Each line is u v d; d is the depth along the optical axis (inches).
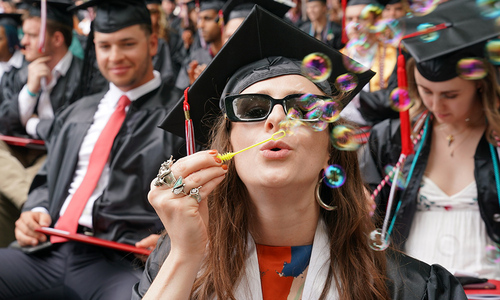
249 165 51.0
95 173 104.5
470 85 85.7
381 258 55.7
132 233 100.4
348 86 61.9
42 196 111.7
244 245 55.6
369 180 94.0
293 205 52.7
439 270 55.4
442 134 92.4
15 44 181.9
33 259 103.5
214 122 63.9
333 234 55.3
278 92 51.8
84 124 112.7
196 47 201.3
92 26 123.3
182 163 47.9
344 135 57.1
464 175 89.4
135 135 105.1
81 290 98.0
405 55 97.5
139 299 56.7
